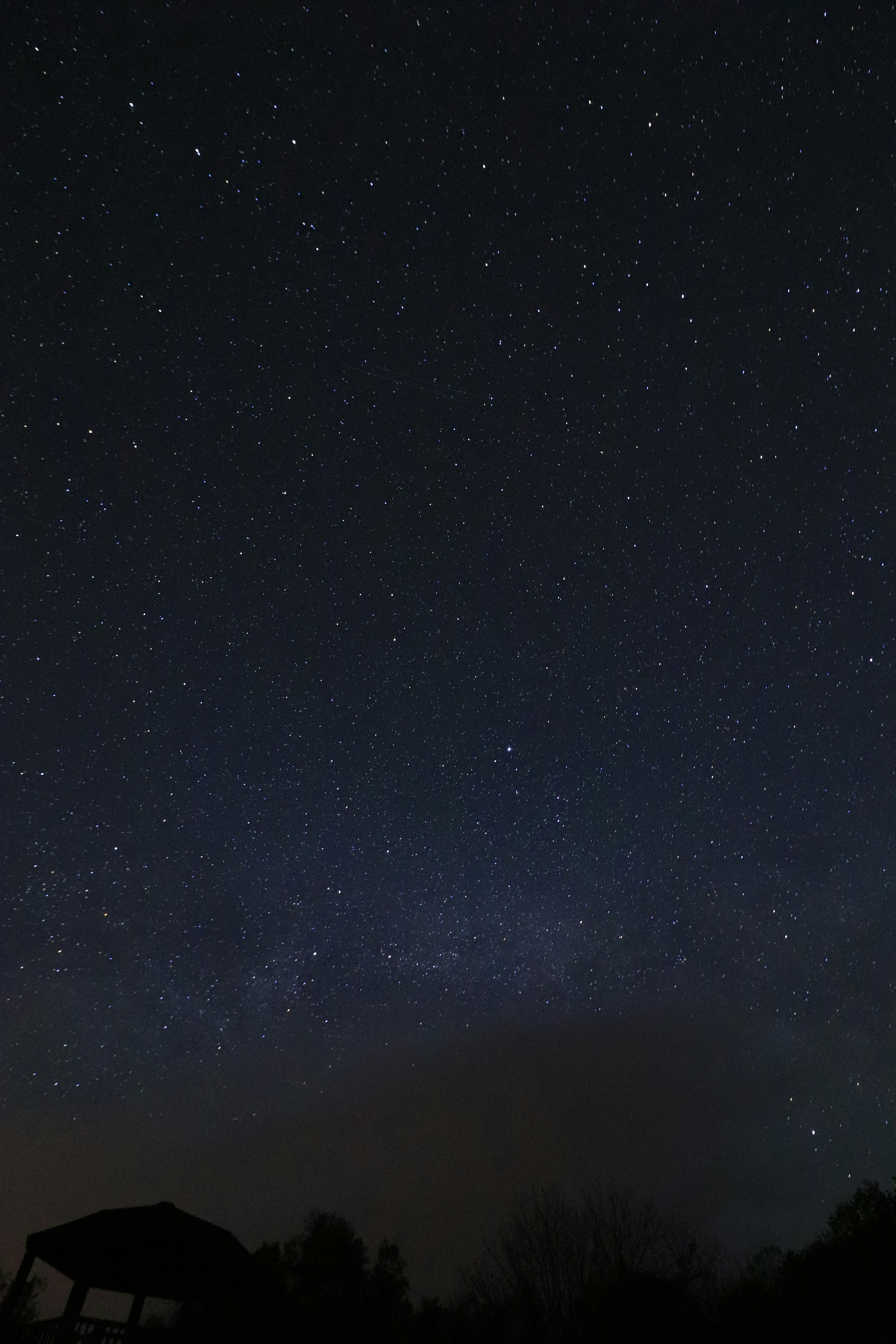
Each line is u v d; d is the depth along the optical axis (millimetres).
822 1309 13906
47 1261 11523
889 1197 15633
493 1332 14375
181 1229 11648
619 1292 14570
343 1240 16625
